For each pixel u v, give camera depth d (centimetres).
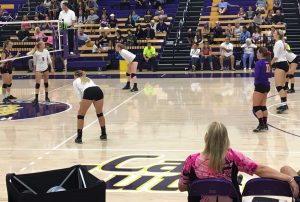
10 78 1413
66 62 2173
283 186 407
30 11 2534
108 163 760
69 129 1023
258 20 2242
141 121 1087
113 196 611
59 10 2367
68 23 1650
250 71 2025
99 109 910
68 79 1922
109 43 2273
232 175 414
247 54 2072
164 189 634
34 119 1141
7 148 872
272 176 409
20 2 2620
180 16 2397
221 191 391
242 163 412
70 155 814
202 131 974
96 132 988
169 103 1309
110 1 2553
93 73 2125
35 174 446
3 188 644
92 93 891
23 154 827
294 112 1146
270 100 1323
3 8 2605
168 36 2303
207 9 2411
